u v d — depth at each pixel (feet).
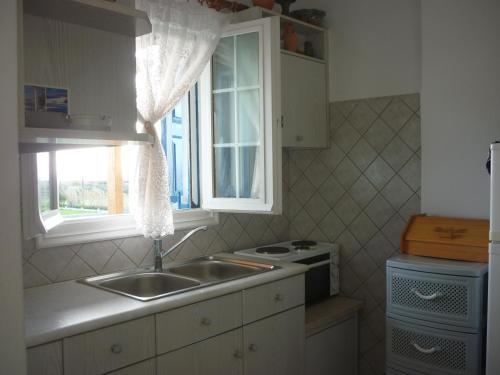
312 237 10.78
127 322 5.63
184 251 8.82
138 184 7.50
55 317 5.38
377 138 9.75
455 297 7.36
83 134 4.96
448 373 7.47
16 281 3.69
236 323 7.01
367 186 9.91
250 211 8.50
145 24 5.85
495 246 6.40
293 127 9.50
